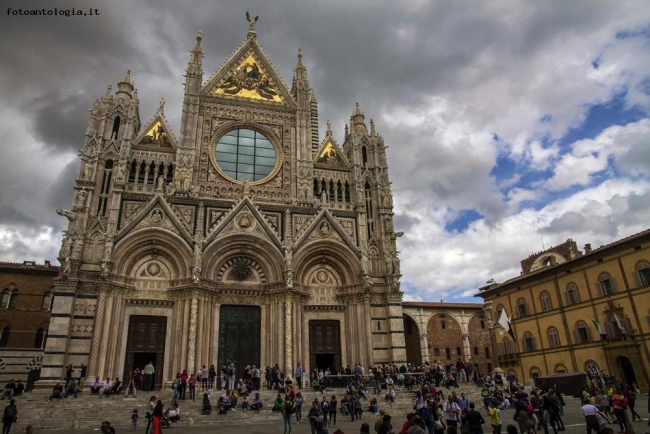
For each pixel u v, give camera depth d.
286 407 23.02
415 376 39.62
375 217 49.22
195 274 40.34
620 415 22.20
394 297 45.28
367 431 13.61
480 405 34.38
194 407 30.91
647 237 45.22
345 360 43.59
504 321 53.84
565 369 53.53
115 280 39.22
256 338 42.31
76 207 40.12
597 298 50.22
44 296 56.03
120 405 30.39
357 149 51.56
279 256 43.91
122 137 44.25
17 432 24.88
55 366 35.22
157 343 39.62
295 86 54.25
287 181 48.94
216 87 50.81
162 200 42.75
